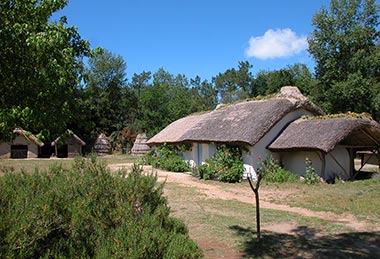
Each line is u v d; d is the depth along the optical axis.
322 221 9.91
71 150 48.31
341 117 18.67
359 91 37.12
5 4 5.14
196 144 24.53
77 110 6.05
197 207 11.80
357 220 10.10
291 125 20.20
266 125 19.38
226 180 18.94
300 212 11.23
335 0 40.00
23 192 4.05
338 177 18.42
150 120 59.09
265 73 76.19
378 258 6.93
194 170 22.11
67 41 5.84
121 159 42.59
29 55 5.19
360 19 39.66
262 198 13.84
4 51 5.09
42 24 5.56
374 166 26.09
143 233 3.77
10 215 3.40
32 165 29.20
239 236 8.37
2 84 5.20
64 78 5.51
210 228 9.02
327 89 41.19
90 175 4.57
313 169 18.11
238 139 19.31
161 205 4.76
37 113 5.25
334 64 39.94
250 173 19.28
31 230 3.41
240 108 23.34
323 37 40.78
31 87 5.33
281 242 7.95
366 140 19.83
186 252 3.84
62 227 3.77
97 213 4.01
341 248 7.57
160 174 22.92
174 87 86.31
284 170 19.30
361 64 38.84
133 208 4.32
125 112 61.03
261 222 9.75
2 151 42.31
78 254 3.60
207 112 28.70
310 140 17.78
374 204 12.07
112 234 3.82
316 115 21.67
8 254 3.14
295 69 58.41
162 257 3.74
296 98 21.30
